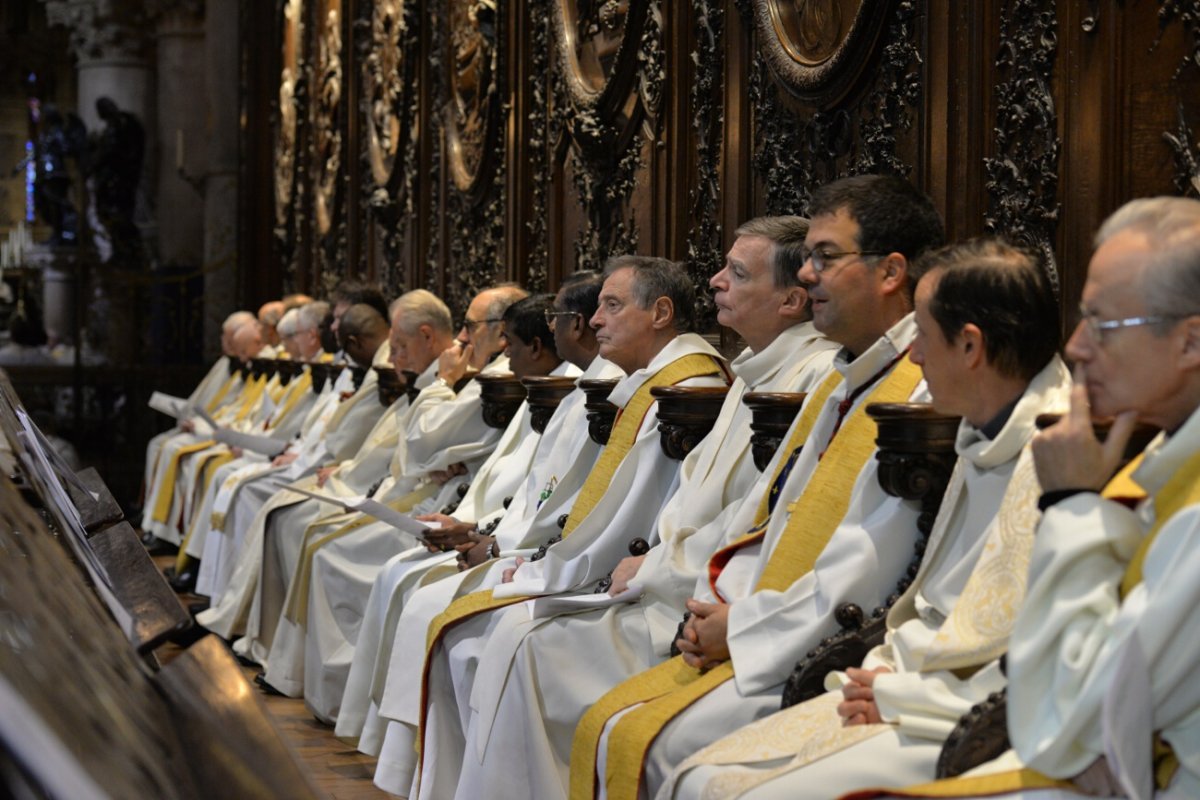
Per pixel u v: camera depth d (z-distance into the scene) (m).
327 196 12.28
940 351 2.55
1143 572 1.98
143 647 2.12
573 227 7.07
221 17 16.97
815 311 3.23
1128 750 1.92
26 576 1.46
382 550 5.69
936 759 2.34
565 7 6.95
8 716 1.02
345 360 8.82
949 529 2.64
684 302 4.32
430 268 9.59
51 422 14.09
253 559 6.75
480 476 5.33
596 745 3.08
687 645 3.10
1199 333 2.02
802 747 2.50
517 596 3.98
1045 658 2.04
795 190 4.86
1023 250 2.59
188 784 1.36
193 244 18.70
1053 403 2.49
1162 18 3.24
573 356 4.91
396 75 10.09
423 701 4.04
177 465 10.08
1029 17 3.67
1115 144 3.37
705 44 5.47
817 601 2.86
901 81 4.22
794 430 3.38
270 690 6.27
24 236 20.92
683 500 3.77
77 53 20.17
